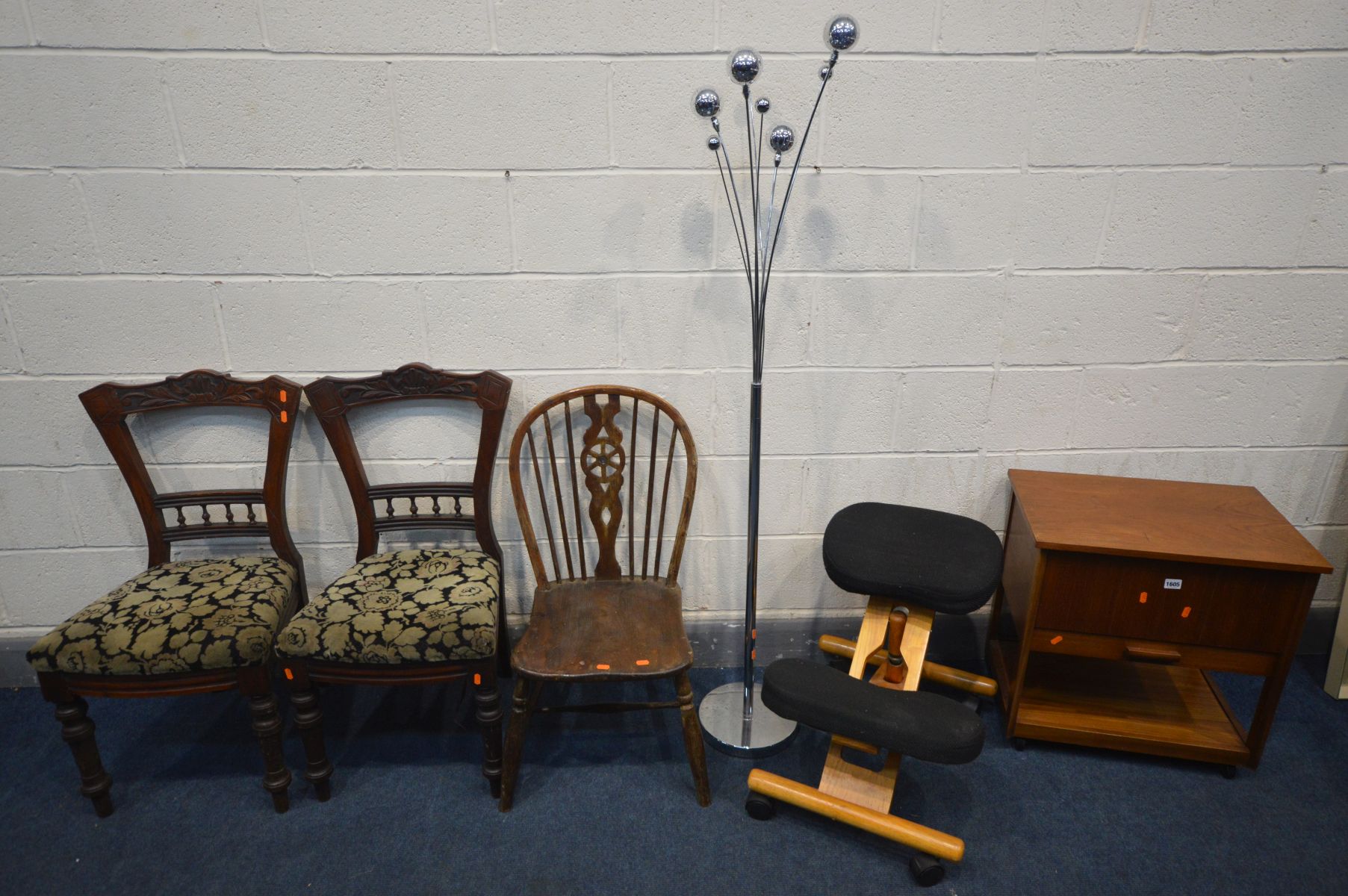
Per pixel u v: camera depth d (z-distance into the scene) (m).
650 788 1.88
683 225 1.86
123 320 1.90
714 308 1.94
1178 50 1.72
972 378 2.01
